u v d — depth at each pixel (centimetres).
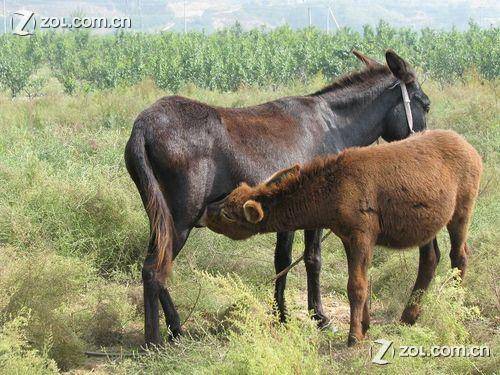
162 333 977
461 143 968
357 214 888
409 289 1045
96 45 5678
